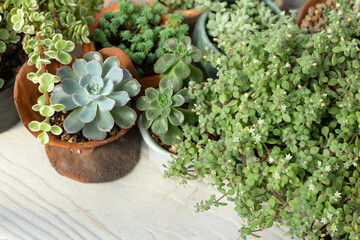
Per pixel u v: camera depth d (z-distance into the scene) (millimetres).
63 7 1283
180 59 1227
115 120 1183
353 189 1018
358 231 962
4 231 1225
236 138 1031
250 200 1011
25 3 1165
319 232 1007
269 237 1252
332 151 1034
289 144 1050
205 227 1273
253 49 1132
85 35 1307
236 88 1096
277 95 1067
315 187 980
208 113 1207
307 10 1632
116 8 1557
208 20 1590
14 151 1390
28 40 1174
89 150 1292
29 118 1190
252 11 1550
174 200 1324
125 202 1313
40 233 1232
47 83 1096
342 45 1096
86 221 1269
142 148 1417
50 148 1318
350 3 1576
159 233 1259
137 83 1199
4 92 1250
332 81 1111
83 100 1150
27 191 1311
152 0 1628
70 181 1339
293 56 1144
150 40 1439
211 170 1062
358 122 1082
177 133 1202
